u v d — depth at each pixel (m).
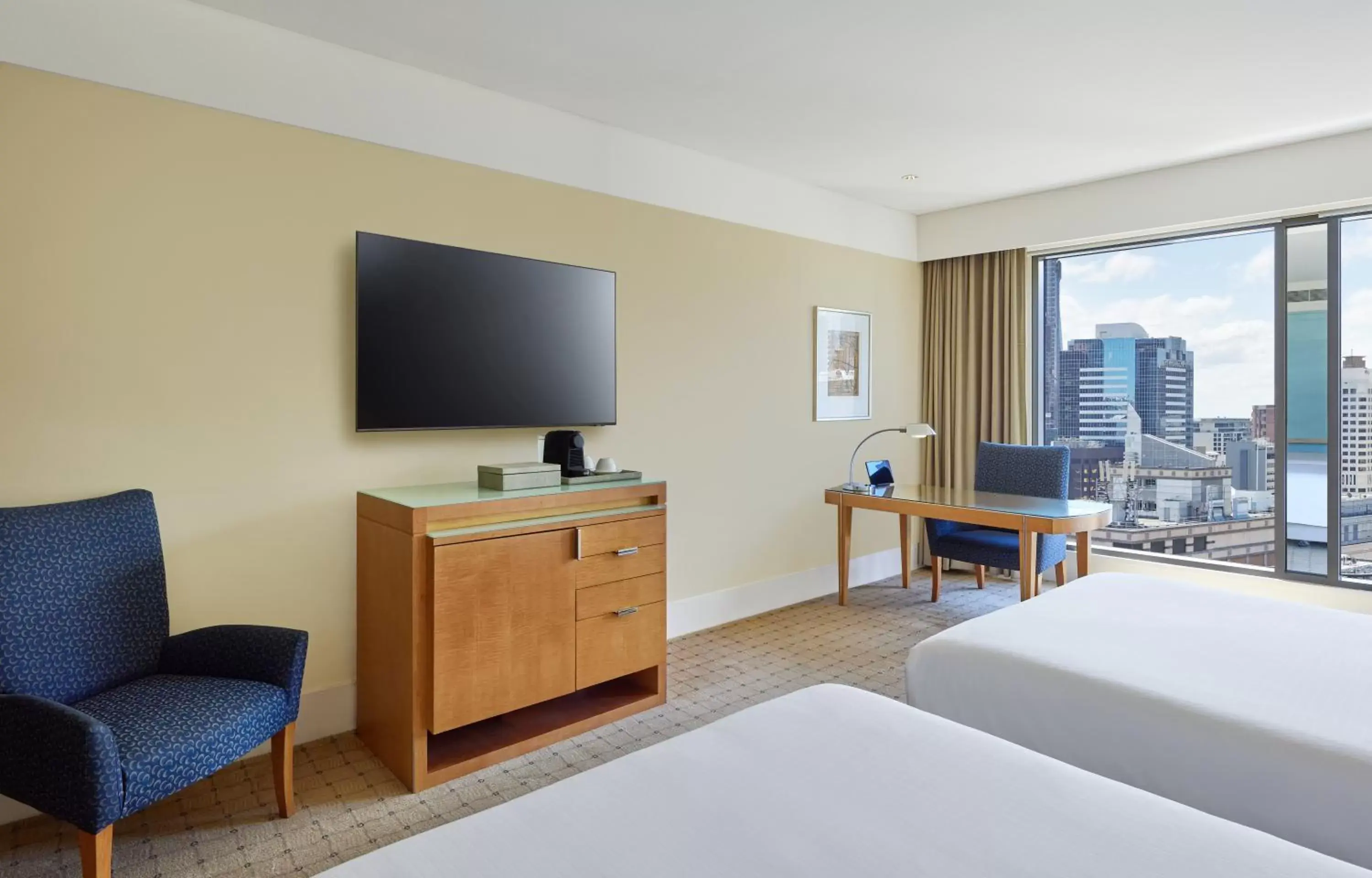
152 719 1.92
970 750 1.39
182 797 2.42
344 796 2.44
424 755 2.49
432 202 3.10
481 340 3.17
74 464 2.37
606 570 2.94
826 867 1.05
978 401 5.27
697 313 4.08
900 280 5.31
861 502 4.38
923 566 5.62
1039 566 3.95
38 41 2.29
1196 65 2.96
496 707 2.63
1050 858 1.06
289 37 2.74
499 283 3.21
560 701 3.08
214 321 2.61
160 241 2.50
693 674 3.49
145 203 2.47
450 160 3.14
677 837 1.12
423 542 2.49
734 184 4.23
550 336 3.39
